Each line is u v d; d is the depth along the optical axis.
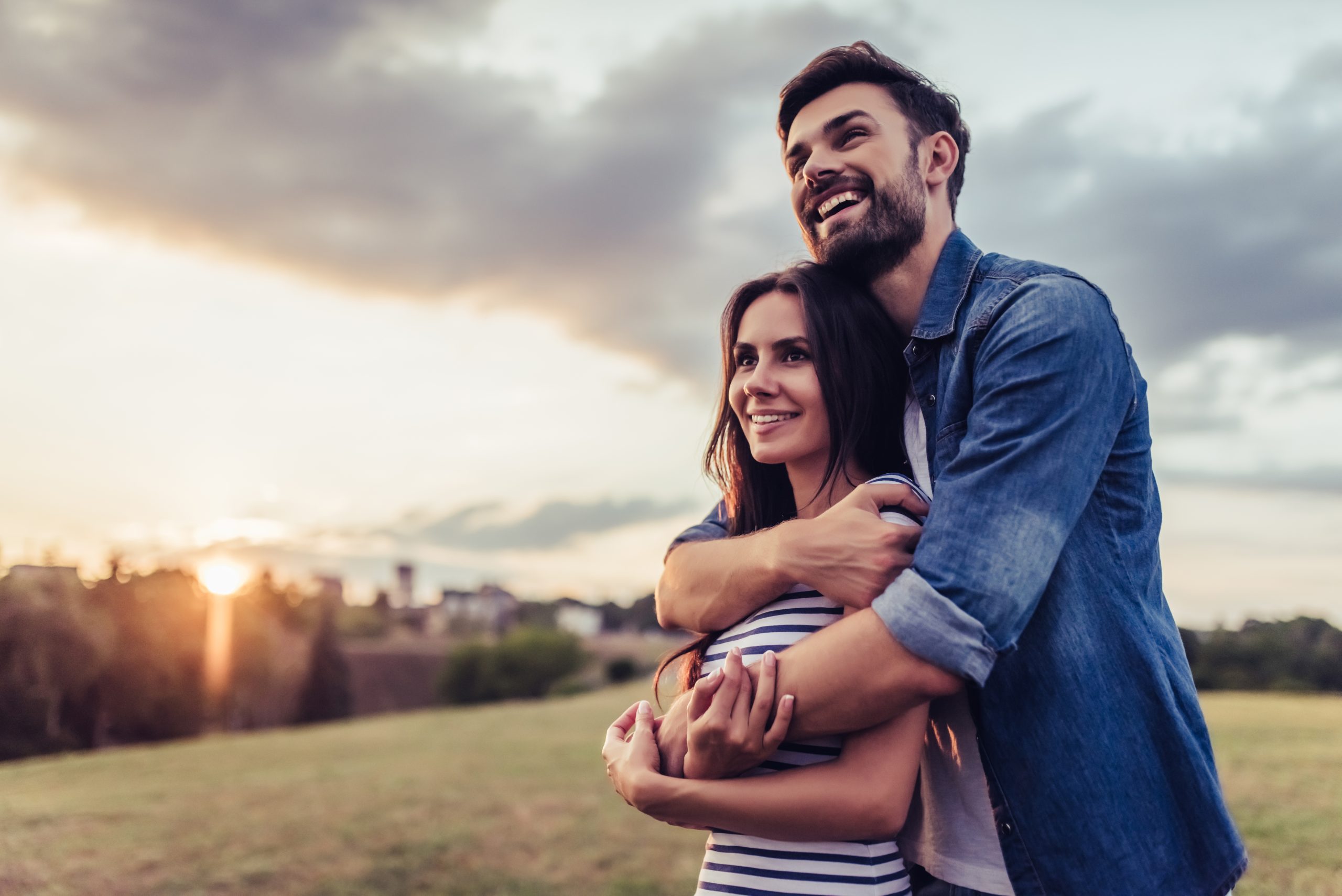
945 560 1.30
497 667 66.00
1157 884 1.32
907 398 1.76
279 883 5.88
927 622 1.26
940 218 1.83
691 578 1.72
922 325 1.66
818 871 1.43
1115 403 1.44
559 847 6.55
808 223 1.87
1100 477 1.49
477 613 129.25
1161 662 1.42
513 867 6.05
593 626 122.44
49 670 31.55
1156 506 1.62
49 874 6.18
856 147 1.75
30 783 11.36
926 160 1.79
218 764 13.32
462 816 7.94
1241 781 5.90
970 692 1.45
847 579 1.43
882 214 1.73
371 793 9.57
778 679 1.38
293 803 9.12
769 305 1.77
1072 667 1.37
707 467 2.03
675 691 1.79
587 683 63.91
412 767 11.95
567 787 9.41
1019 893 1.40
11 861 6.58
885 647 1.29
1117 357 1.46
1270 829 4.52
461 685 66.00
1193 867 1.35
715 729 1.40
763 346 1.76
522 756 12.66
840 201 1.77
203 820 8.19
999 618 1.25
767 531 1.63
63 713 34.28
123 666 36.75
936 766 1.60
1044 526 1.30
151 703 38.16
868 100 1.76
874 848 1.45
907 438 1.72
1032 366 1.39
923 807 1.63
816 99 1.83
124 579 38.84
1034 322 1.43
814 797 1.38
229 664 48.97
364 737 17.58
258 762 13.47
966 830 1.54
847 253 1.76
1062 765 1.36
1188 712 1.44
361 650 83.69
